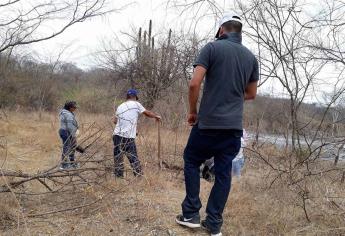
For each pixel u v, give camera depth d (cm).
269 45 654
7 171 426
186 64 1277
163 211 411
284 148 687
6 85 2122
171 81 1535
